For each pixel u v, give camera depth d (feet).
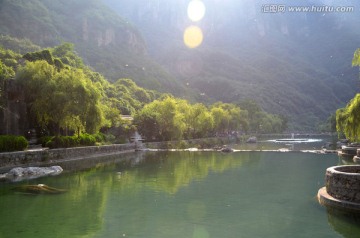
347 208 59.62
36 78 163.94
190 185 92.63
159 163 148.05
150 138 271.28
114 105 335.88
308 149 239.50
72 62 394.11
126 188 87.97
